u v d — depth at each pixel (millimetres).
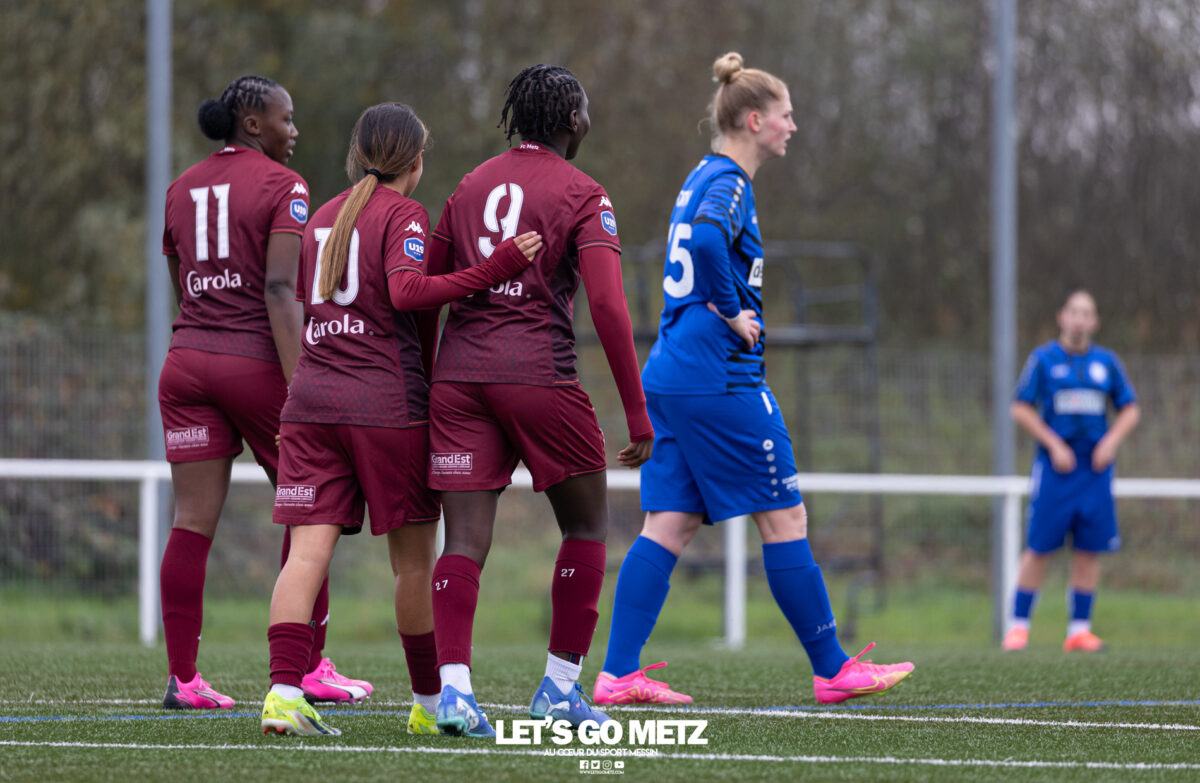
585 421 13008
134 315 59938
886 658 25031
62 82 62219
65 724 13805
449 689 12570
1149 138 77938
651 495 16922
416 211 12992
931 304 81875
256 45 71375
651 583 16812
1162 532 49844
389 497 12898
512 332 12742
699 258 15781
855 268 81562
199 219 15617
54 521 39375
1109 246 78250
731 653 27734
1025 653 27328
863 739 13320
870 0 82000
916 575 49438
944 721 14914
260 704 15828
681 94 79125
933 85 82375
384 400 12805
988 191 81688
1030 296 79125
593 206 12906
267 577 41812
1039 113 80062
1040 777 11180
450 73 75875
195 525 15586
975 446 52344
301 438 12953
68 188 61906
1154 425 50938
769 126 16766
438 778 10656
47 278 62000
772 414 16406
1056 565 49188
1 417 39469
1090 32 78375
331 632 39062
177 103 64562
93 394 40344
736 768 11453
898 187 82688
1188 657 25438
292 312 15273
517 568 45000
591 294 12750
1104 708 16375
